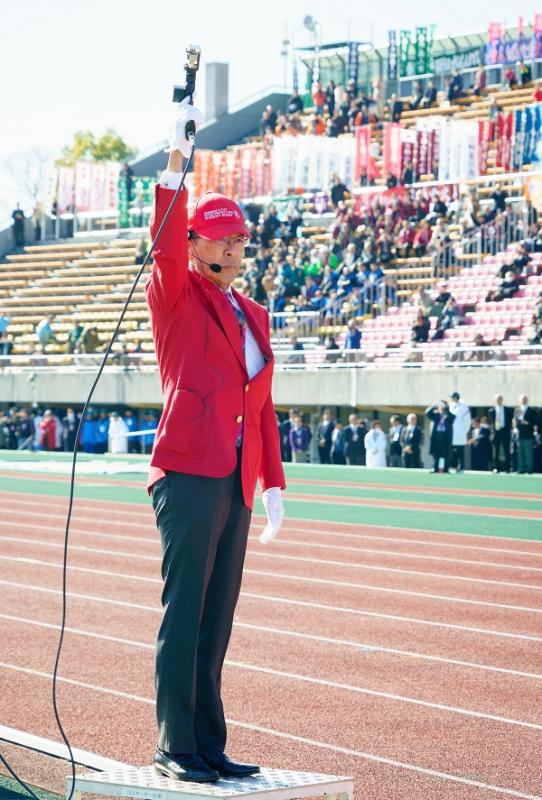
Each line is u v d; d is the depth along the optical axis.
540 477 29.83
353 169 42.75
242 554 5.39
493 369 31.25
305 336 36.94
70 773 6.39
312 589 13.04
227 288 5.52
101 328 44.34
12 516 21.58
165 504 5.18
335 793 5.01
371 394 33.78
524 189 36.12
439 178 40.06
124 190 50.00
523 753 6.97
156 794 4.82
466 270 35.88
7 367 43.41
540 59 45.66
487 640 10.31
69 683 8.67
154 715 7.77
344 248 38.41
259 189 44.69
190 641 5.13
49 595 12.66
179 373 5.24
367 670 9.14
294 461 35.59
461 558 15.59
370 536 18.11
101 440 40.56
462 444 31.45
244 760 6.78
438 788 6.29
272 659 9.53
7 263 51.41
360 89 50.56
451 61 48.81
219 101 54.16
